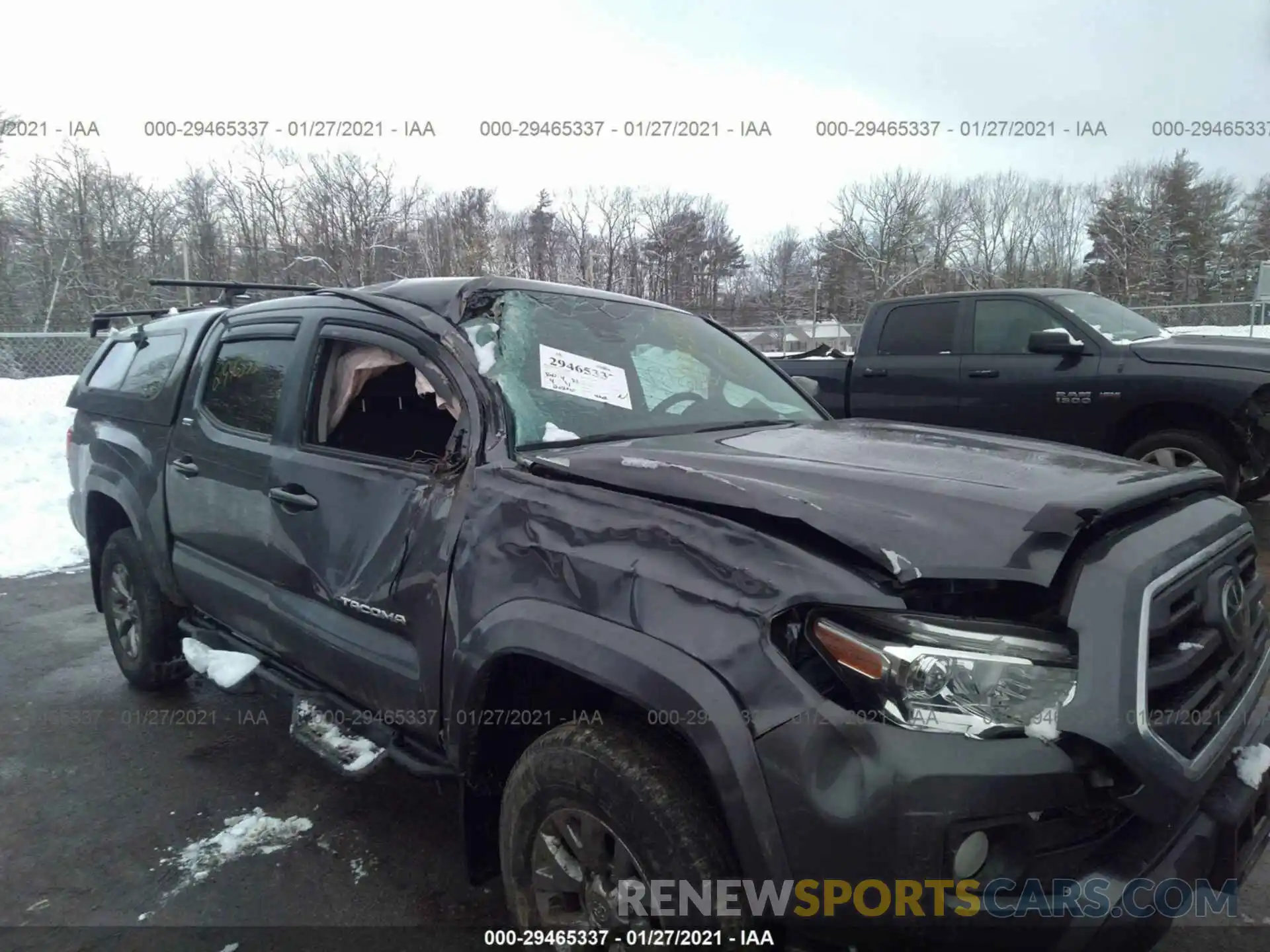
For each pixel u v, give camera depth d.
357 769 2.68
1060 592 1.75
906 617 1.67
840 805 1.62
